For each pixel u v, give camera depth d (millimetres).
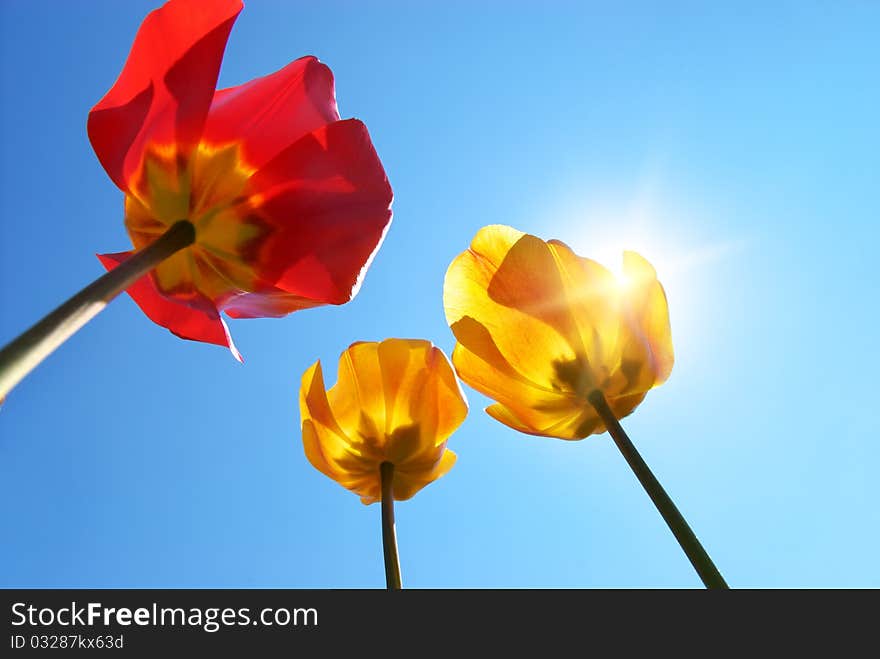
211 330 580
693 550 542
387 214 565
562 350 611
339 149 567
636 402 612
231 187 562
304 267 562
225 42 550
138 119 546
